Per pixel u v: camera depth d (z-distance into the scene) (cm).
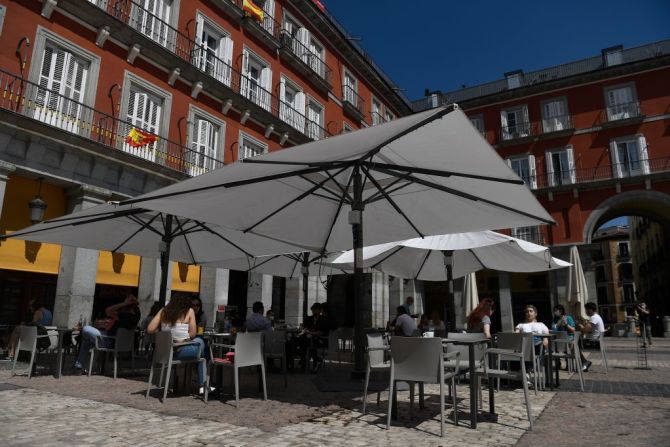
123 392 625
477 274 3155
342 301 2450
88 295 1295
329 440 397
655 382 784
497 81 3578
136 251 955
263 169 526
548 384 734
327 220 759
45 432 409
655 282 4522
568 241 2761
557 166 2920
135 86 1538
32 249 1234
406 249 947
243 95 1970
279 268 1259
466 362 567
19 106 1179
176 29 1666
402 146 489
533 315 792
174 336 599
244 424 450
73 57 1363
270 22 2195
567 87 2970
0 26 1180
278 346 699
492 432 433
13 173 1183
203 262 1064
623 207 2872
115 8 1476
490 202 606
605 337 2880
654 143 2683
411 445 387
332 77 2661
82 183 1293
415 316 1459
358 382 650
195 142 1742
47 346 991
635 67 2770
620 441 403
